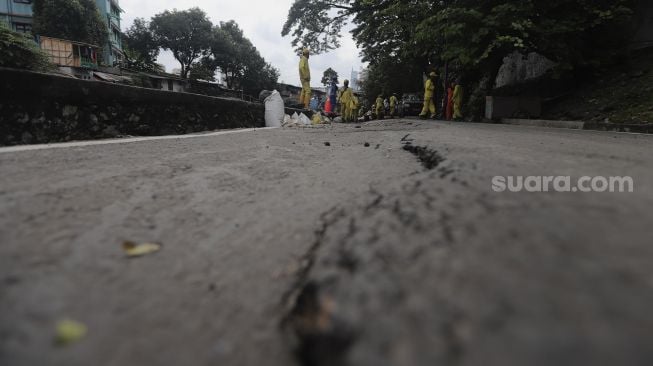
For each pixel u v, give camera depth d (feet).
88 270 4.01
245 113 32.48
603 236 3.54
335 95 63.72
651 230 3.66
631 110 28.81
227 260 4.43
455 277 3.00
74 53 90.38
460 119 48.52
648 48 37.27
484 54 35.04
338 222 5.11
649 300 2.50
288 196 7.13
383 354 2.36
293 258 4.41
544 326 2.32
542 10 36.11
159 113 20.12
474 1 38.47
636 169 7.14
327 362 2.62
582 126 28.76
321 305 3.14
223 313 3.42
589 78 39.06
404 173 8.22
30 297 3.46
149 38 136.67
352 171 9.47
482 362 2.15
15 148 11.78
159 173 8.79
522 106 39.73
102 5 119.65
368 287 3.08
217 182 8.23
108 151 12.01
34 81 13.57
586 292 2.62
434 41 41.39
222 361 2.82
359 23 62.75
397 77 91.35
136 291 3.70
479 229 3.88
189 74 146.00
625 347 2.12
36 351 2.84
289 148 15.29
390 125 35.37
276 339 3.06
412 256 3.47
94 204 6.12
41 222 5.16
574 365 2.04
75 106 15.29
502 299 2.63
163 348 2.95
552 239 3.51
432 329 2.48
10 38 46.57
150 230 5.22
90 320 3.22
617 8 35.17
